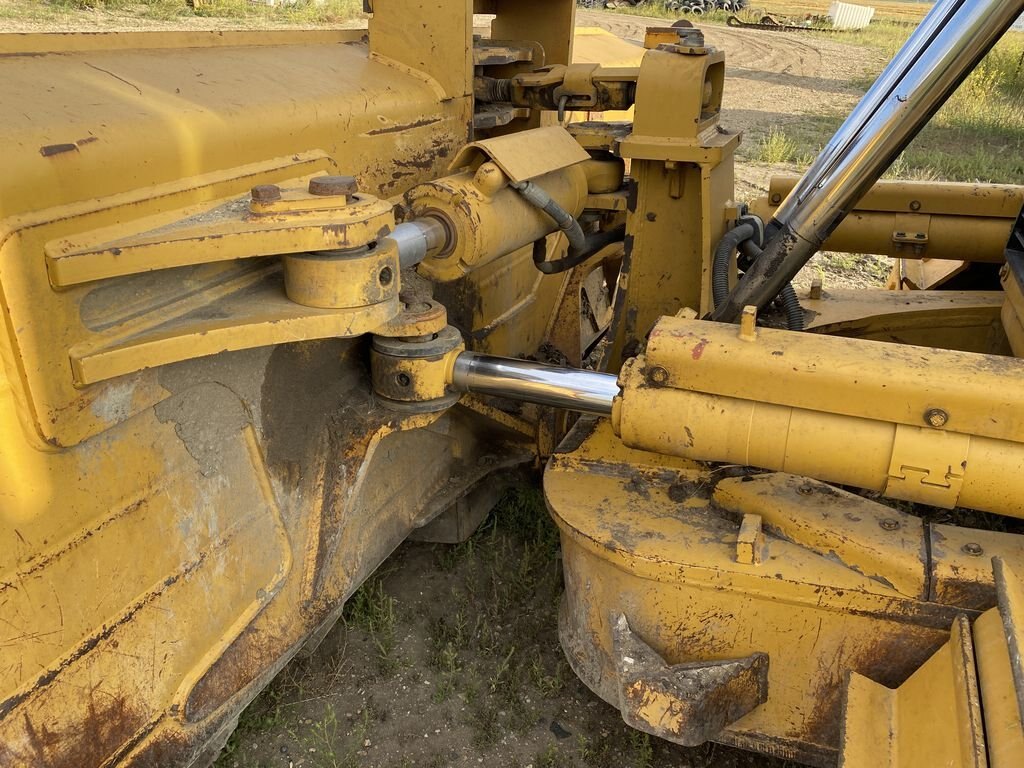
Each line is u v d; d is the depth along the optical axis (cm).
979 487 168
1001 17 187
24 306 127
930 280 394
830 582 185
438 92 242
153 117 157
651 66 252
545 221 248
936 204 328
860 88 1440
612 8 2542
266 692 245
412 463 254
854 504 201
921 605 180
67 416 136
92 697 155
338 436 208
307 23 1159
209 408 172
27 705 142
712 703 189
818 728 199
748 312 179
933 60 199
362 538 233
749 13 2492
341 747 231
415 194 217
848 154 217
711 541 201
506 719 242
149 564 163
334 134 202
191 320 152
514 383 210
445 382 208
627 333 284
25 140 132
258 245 147
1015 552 184
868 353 174
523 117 296
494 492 314
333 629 269
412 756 229
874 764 167
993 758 140
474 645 265
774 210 359
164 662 170
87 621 152
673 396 186
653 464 229
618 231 292
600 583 209
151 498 162
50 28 835
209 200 162
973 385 164
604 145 272
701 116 262
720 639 200
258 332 152
